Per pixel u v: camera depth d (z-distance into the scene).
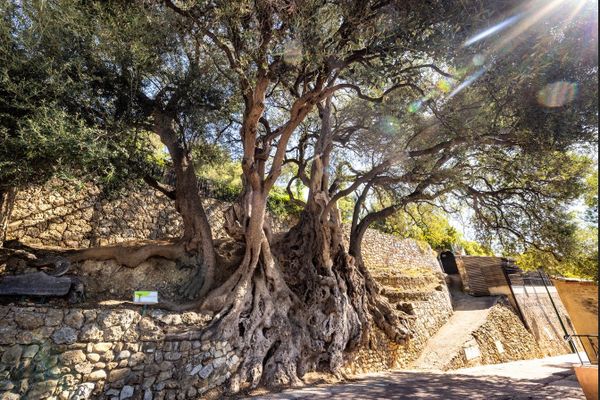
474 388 6.86
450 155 9.18
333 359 7.83
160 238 10.05
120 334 5.11
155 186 7.82
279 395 5.95
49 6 5.38
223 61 7.89
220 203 11.84
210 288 6.99
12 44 5.18
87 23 5.77
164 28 6.33
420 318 12.88
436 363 10.84
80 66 5.54
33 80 5.07
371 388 6.72
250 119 6.34
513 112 7.30
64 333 4.70
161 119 7.51
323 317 8.01
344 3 5.17
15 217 7.76
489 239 11.17
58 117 4.73
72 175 5.11
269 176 7.00
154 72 6.86
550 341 17.06
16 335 4.42
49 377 4.42
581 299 7.27
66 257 6.84
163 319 5.64
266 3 5.14
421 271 17.39
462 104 7.70
